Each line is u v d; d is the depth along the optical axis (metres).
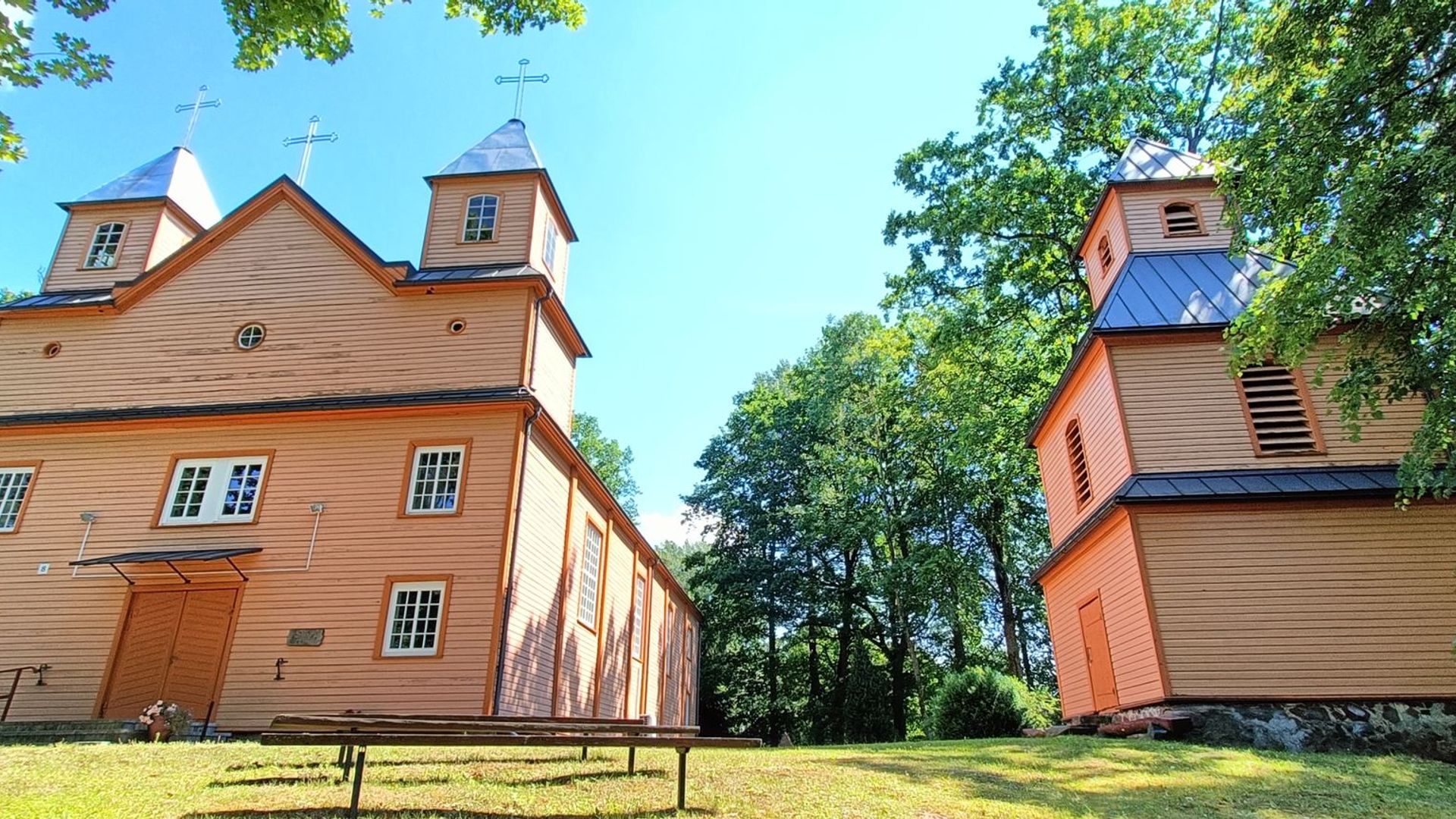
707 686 40.34
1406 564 13.60
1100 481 16.88
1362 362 12.25
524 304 19.05
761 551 38.75
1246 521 14.08
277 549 16.64
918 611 32.34
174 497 17.47
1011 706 18.59
